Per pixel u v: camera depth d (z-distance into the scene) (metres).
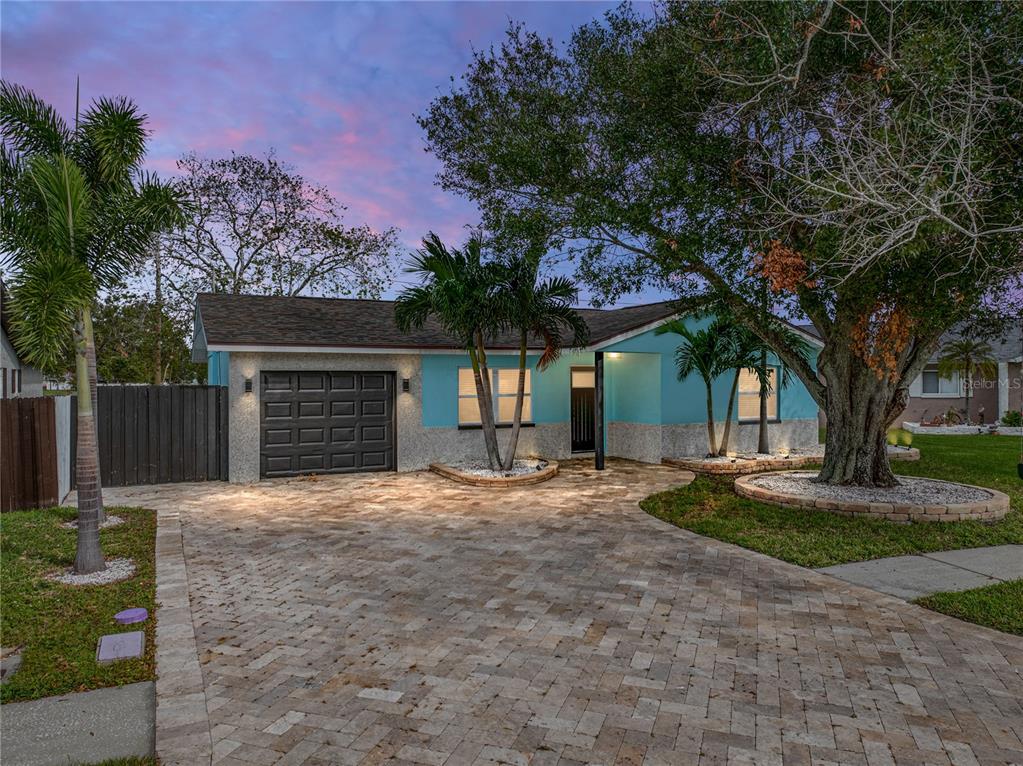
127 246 6.78
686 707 3.68
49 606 5.26
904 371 10.12
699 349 13.63
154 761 3.13
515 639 4.68
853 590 5.82
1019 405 23.42
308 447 12.59
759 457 14.38
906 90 6.75
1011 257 7.12
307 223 29.72
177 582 5.94
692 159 8.73
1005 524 8.38
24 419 9.16
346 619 5.09
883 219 6.17
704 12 7.96
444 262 11.45
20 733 3.39
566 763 3.12
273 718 3.56
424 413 13.59
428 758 3.17
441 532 8.05
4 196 6.44
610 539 7.71
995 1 6.70
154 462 11.73
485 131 10.24
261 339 11.63
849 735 3.38
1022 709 3.66
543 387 14.98
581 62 9.58
